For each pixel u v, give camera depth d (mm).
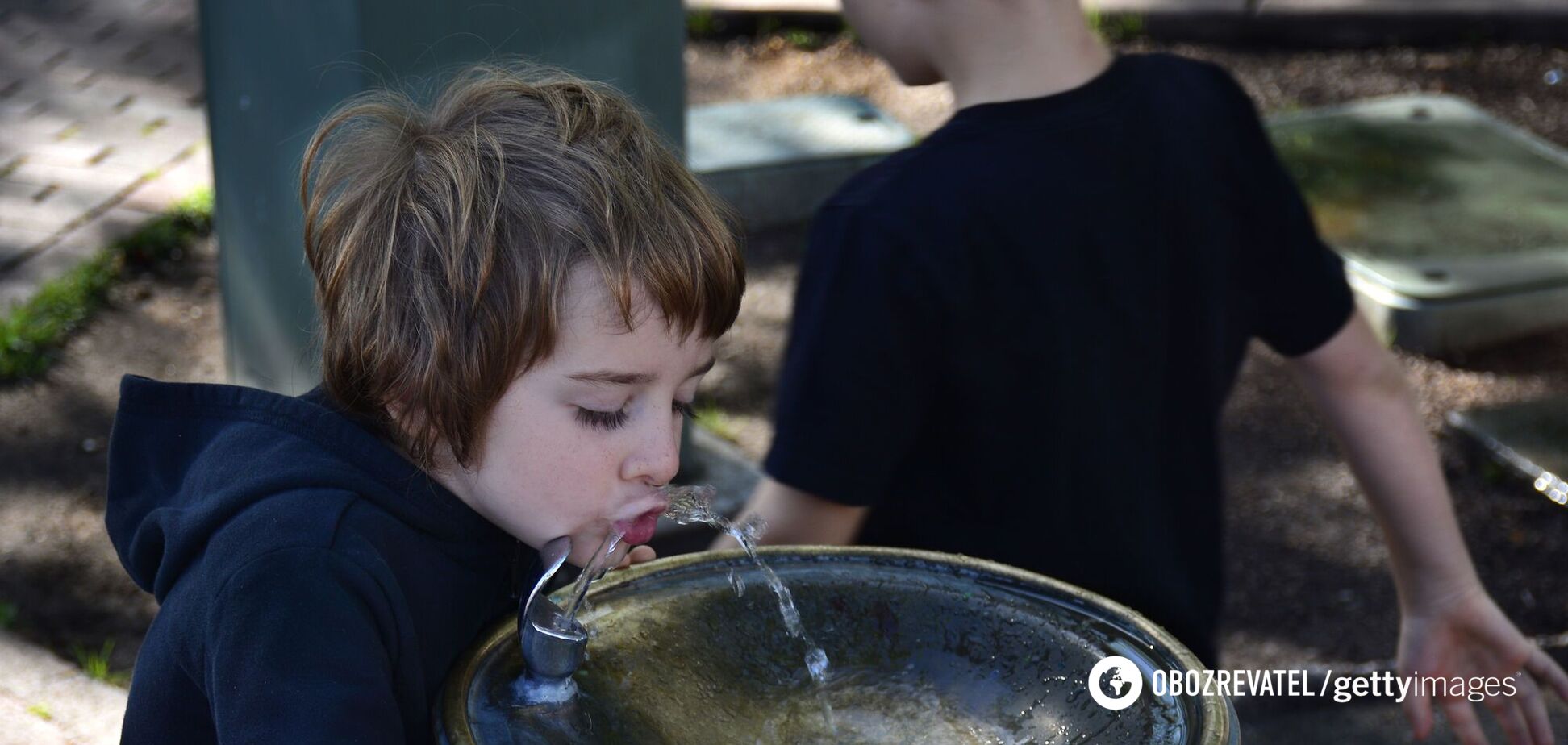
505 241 1082
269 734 989
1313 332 1788
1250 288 1771
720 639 1289
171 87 5676
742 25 6602
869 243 1537
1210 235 1667
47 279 4367
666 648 1258
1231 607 3363
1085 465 1616
